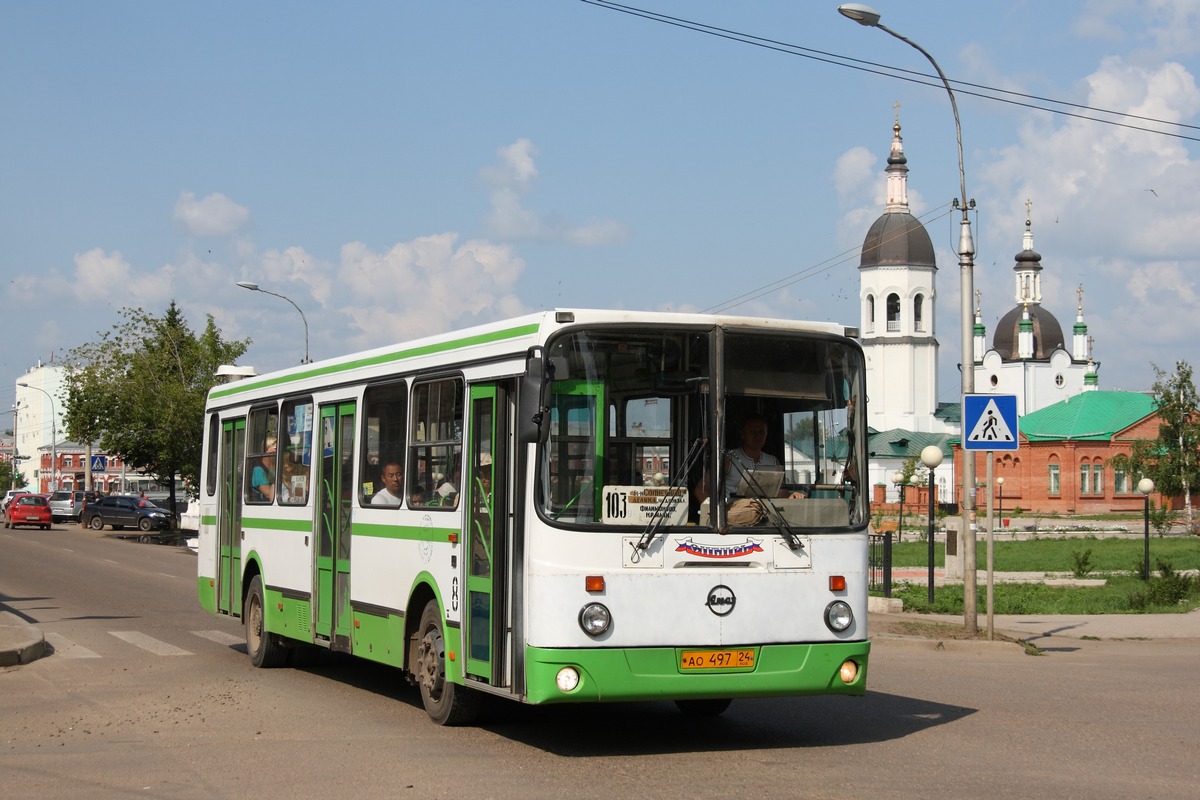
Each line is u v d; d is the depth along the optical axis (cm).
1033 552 5162
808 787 857
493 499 992
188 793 855
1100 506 9819
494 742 1032
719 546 956
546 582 921
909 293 11219
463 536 1043
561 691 915
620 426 945
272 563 1494
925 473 10450
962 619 2222
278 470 1496
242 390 1648
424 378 1141
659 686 934
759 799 820
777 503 978
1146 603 2605
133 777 906
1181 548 5503
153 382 5712
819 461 999
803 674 973
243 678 1434
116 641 1798
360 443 1274
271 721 1138
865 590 1007
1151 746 1018
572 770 918
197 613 2231
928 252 11300
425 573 1112
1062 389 12400
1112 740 1046
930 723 1136
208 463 1778
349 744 1023
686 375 966
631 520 939
